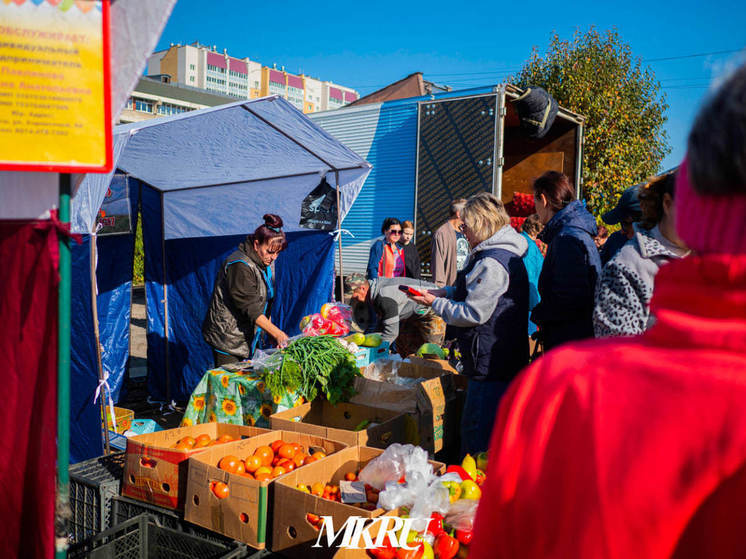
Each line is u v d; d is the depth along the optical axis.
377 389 3.46
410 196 8.65
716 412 0.55
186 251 6.26
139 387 6.97
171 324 6.39
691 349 0.61
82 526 2.87
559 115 8.05
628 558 0.58
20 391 1.39
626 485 0.58
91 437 3.90
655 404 0.59
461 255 6.85
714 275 0.60
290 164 5.67
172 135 4.62
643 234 2.18
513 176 9.16
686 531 0.56
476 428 3.16
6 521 1.42
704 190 0.61
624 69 14.50
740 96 0.59
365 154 9.13
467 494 2.45
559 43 14.83
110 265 5.79
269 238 4.09
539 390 0.71
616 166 13.81
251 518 2.37
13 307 1.38
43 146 1.23
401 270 7.00
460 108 7.97
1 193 1.35
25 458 1.39
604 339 0.74
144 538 2.55
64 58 1.23
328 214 5.89
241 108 4.21
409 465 2.43
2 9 1.19
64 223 1.31
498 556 0.71
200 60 118.19
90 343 3.81
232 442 2.77
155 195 6.34
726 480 0.54
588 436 0.62
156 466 2.69
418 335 5.38
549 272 3.03
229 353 4.26
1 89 1.19
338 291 9.62
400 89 11.91
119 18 1.30
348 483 2.48
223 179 6.10
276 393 3.37
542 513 0.65
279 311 6.35
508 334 3.11
